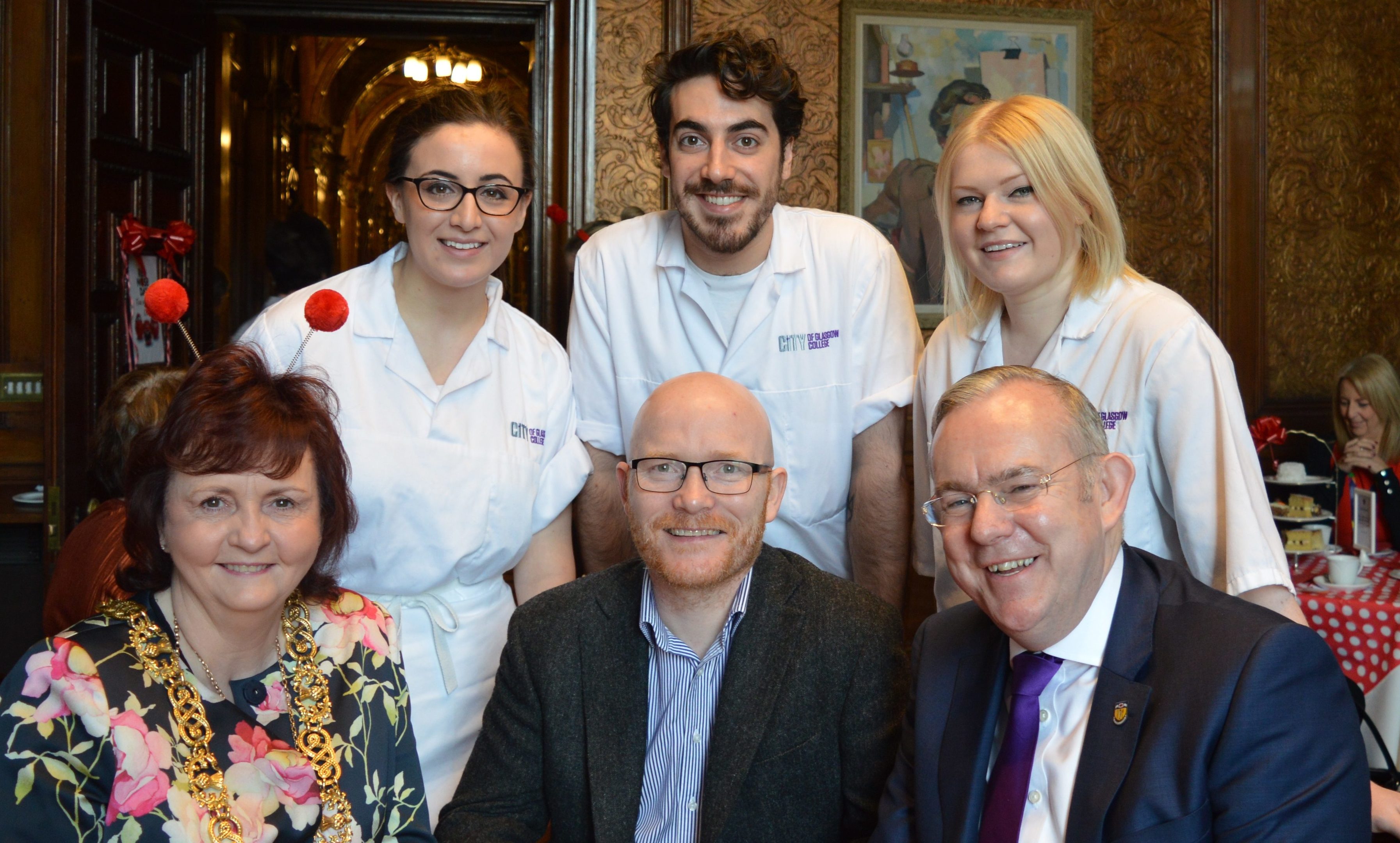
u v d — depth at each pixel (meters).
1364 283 5.38
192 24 4.54
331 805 1.38
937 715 1.47
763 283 2.29
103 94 3.99
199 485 1.29
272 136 7.82
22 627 4.00
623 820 1.64
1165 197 5.11
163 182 4.41
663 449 1.61
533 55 4.87
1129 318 1.90
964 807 1.39
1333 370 5.38
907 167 4.82
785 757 1.63
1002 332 2.10
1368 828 1.21
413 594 1.97
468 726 2.02
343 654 1.48
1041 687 1.38
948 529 1.38
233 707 1.36
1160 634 1.34
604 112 4.68
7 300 4.11
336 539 1.46
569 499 2.19
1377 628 3.00
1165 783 1.23
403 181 1.86
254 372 1.36
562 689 1.71
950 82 4.84
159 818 1.24
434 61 12.96
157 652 1.31
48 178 3.78
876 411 2.34
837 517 2.46
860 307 2.34
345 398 1.89
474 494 1.97
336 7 4.62
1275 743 1.20
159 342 4.34
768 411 2.36
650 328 2.35
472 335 2.01
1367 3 5.28
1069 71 4.92
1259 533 1.76
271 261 6.02
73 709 1.24
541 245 4.71
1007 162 1.85
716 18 4.70
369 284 1.95
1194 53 5.09
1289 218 5.29
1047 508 1.30
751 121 2.07
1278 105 5.23
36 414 4.15
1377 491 3.77
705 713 1.68
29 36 4.03
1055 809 1.33
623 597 1.74
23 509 3.97
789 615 1.69
